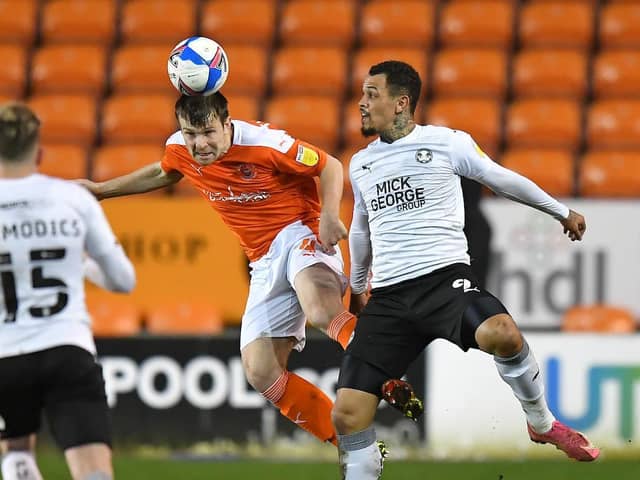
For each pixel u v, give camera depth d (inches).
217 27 1793.8
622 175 1544.0
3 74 1738.4
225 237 1421.0
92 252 649.6
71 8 1822.1
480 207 1289.4
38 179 639.1
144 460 1185.4
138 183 840.3
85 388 641.6
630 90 1694.1
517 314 1418.6
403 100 751.7
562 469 1143.0
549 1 1798.7
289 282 828.0
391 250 754.2
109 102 1695.4
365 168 762.8
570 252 1419.8
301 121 1640.0
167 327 1403.8
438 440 1210.6
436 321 740.0
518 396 759.7
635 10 1770.4
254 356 842.8
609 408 1205.1
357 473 746.2
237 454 1211.9
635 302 1416.1
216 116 763.4
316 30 1786.4
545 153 1571.1
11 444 675.4
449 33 1775.3
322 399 852.6
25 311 632.4
